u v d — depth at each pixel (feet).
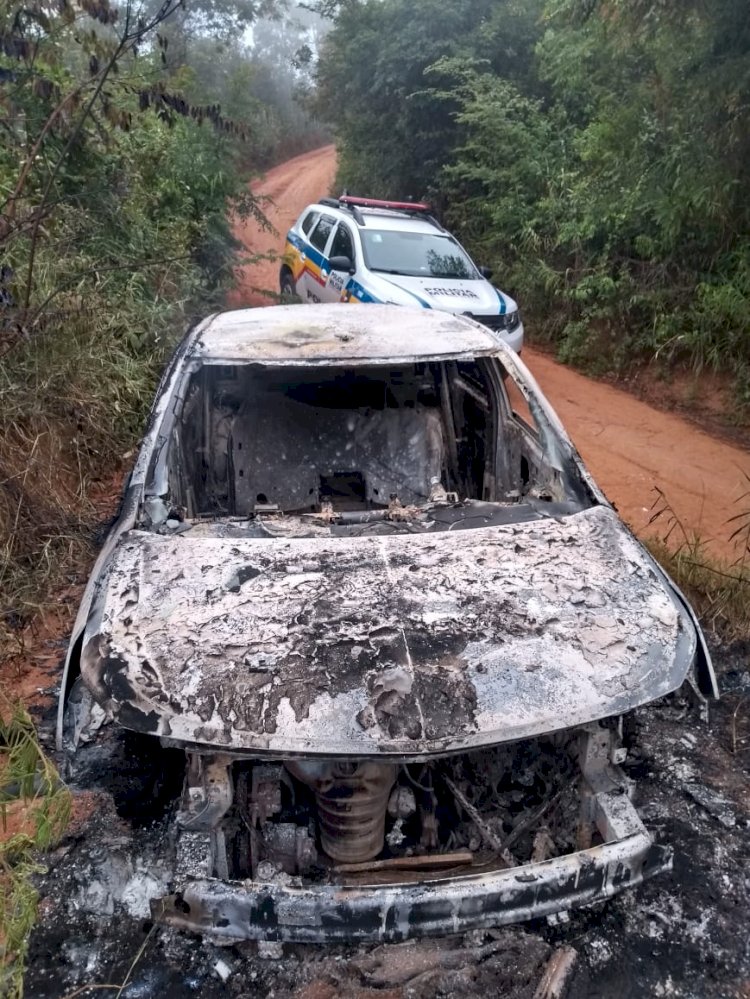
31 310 15.58
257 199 32.42
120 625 6.88
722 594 12.41
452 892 5.95
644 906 7.59
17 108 17.17
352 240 24.12
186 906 6.03
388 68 40.83
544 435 10.24
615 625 6.98
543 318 31.27
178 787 8.73
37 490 14.15
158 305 21.16
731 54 19.60
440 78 39.40
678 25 20.11
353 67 44.50
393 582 7.36
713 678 7.23
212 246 28.17
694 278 24.68
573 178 30.78
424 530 8.63
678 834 8.43
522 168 33.30
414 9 39.86
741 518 16.33
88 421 16.52
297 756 5.95
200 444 11.74
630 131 26.13
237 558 7.73
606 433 21.36
